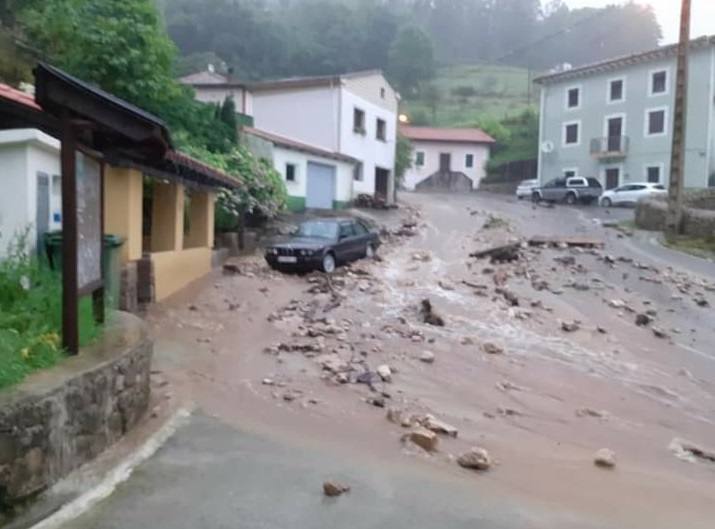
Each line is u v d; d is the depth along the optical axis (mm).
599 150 44312
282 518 4281
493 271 16500
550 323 11906
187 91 20359
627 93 43125
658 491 5332
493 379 8594
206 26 59000
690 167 39750
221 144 20516
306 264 15812
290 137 32000
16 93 7848
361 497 4680
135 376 5738
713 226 22078
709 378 9391
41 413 4156
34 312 5535
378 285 14492
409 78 79375
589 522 4551
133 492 4527
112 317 6922
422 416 6770
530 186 42125
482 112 76688
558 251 19766
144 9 16844
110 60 15781
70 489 4398
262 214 21094
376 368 8578
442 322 11297
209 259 15570
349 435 6129
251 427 6121
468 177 59281
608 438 6750
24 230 7824
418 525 4285
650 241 22656
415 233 23875
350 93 32312
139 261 11461
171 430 5844
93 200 6070
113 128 5375
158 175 12016
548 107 48719
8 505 3957
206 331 10141
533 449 6195
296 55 62281
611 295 14477
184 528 4078
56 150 8891
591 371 9297
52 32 16172
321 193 29891
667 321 12648
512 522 4426
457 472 5359
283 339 9828
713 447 6738
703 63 39031
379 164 36438
